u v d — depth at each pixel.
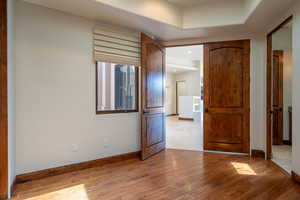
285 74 4.44
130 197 2.13
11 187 2.19
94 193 2.22
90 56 3.06
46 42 2.66
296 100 2.51
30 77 2.54
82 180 2.57
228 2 3.18
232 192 2.24
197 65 10.44
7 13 2.03
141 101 3.38
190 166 3.11
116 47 3.30
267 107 3.44
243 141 3.75
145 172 2.86
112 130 3.33
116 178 2.64
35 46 2.58
